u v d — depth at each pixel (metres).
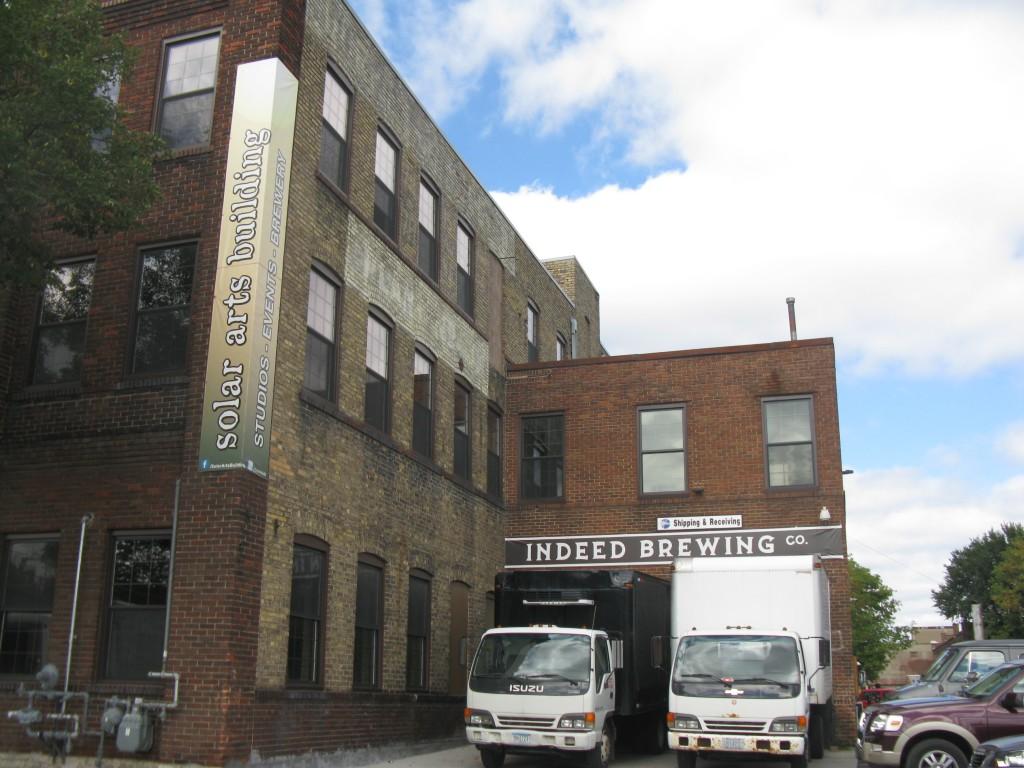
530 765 16.16
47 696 13.06
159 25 15.86
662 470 23.41
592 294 35.59
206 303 14.05
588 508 23.64
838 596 21.31
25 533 14.18
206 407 13.48
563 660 14.65
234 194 14.26
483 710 14.60
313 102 16.27
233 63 15.03
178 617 12.79
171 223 14.68
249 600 13.06
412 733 17.86
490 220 24.91
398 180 19.64
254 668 13.04
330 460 15.81
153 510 13.51
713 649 14.80
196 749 12.23
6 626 13.99
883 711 12.91
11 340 14.99
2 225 11.10
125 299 14.59
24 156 10.61
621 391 24.11
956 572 81.44
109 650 13.37
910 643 70.25
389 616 17.50
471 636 21.33
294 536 14.48
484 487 23.00
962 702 12.63
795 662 14.42
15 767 12.81
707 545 22.53
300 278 15.34
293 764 13.82
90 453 14.07
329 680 15.18
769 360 23.17
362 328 17.44
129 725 12.28
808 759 15.98
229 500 13.02
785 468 22.52
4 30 10.59
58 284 12.91
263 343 13.73
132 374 14.27
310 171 15.97
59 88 10.95
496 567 23.27
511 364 25.23
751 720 13.99
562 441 24.33
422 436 19.97
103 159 11.77
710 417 23.28
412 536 18.72
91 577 13.56
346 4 17.70
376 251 18.23
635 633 16.53
